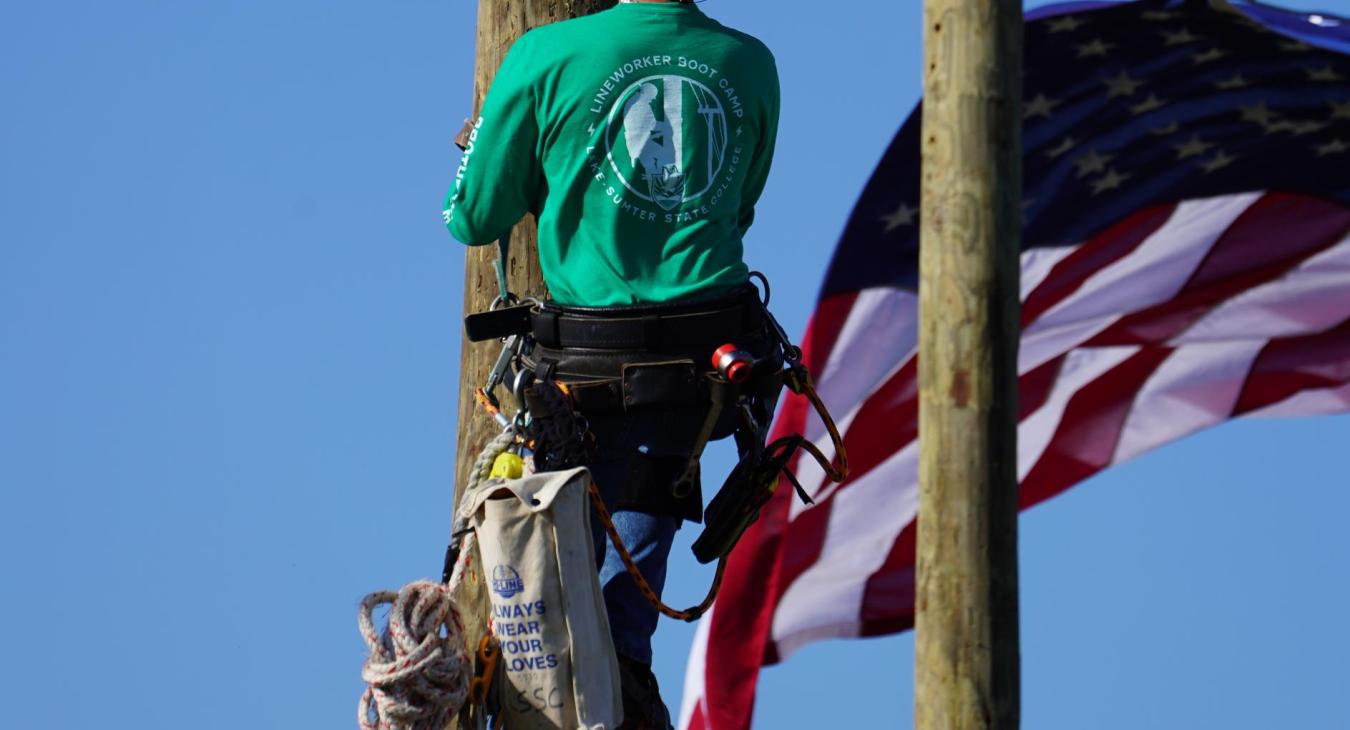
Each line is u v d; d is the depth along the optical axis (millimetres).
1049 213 22297
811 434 22062
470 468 22844
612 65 18516
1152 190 22047
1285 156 21766
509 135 18516
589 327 18266
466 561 17578
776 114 19531
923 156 15016
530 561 16938
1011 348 14703
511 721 17062
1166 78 21234
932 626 14594
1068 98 21562
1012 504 14625
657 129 18516
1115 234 22297
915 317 21422
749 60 19141
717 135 18750
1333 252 22172
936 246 14781
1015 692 14562
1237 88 21422
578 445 18234
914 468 22250
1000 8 14844
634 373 18156
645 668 18297
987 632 14477
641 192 18438
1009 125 14820
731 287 18594
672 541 18781
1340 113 21078
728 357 18031
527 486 17000
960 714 14453
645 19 18828
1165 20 20703
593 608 17078
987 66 14789
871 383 21766
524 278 22391
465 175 18750
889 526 22438
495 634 17234
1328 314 22375
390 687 16859
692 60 18781
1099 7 20719
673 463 18562
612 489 18484
